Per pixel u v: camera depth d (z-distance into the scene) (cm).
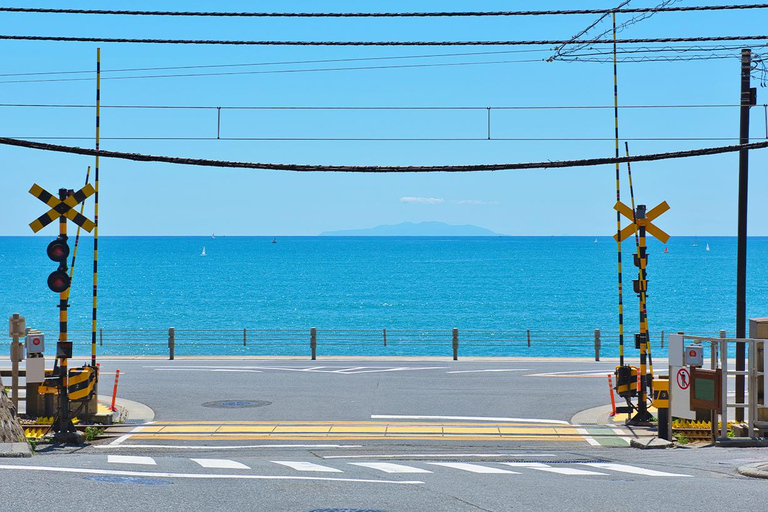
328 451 2633
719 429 2905
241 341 9562
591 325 11844
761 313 13338
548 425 3166
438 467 2181
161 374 4728
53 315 13162
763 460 2241
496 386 4234
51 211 2778
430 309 14438
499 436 2945
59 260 2812
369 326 11894
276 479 1836
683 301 15812
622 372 3225
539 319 12750
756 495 1653
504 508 1494
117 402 3659
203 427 3089
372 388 4141
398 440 2859
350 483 1788
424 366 5228
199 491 1633
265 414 3378
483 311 14050
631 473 2047
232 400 3741
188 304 15350
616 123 3288
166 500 1512
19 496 1493
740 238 3017
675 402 2723
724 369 2592
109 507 1423
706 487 1767
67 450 2617
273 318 12975
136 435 2931
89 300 16188
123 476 1830
